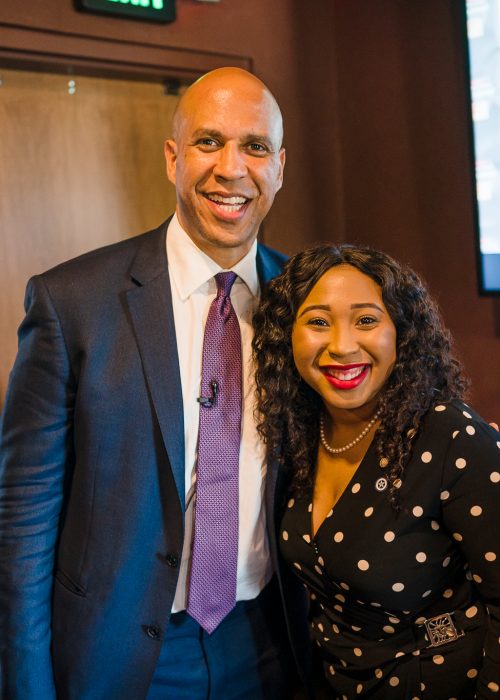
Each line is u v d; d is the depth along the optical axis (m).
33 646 1.52
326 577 1.50
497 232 2.50
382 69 3.06
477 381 2.79
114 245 1.63
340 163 3.34
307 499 1.58
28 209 2.86
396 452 1.44
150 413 1.50
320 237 3.33
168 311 1.53
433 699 1.44
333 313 1.45
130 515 1.48
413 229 3.00
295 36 3.18
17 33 2.61
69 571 1.53
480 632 1.45
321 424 1.60
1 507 1.52
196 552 1.53
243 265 1.61
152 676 1.52
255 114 1.51
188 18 2.92
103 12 2.72
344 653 1.52
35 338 1.48
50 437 1.49
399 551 1.41
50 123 2.86
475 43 2.46
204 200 1.52
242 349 1.62
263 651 1.69
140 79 2.96
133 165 3.02
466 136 2.72
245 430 1.60
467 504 1.38
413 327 1.48
